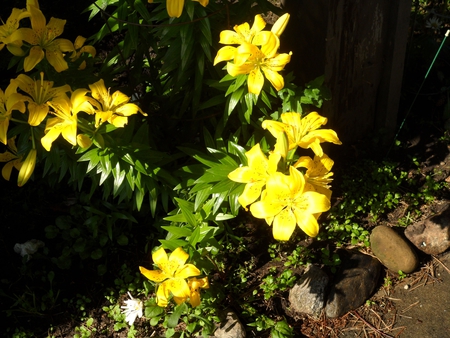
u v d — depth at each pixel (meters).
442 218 1.61
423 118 1.95
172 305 1.50
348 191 1.74
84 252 1.64
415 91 2.01
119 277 1.63
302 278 1.53
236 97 1.33
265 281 1.56
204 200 1.36
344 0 1.56
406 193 1.76
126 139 1.36
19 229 1.73
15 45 1.21
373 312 1.50
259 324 1.47
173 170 1.60
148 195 1.71
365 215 1.73
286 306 1.53
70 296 1.59
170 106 1.61
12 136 1.32
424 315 1.48
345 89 1.73
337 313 1.49
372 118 1.85
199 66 1.44
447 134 1.90
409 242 1.62
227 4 1.38
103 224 1.68
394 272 1.57
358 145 1.88
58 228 1.72
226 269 1.61
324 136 1.16
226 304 1.53
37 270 1.64
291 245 1.66
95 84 1.21
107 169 1.30
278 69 1.20
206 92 1.62
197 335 1.46
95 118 1.21
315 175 1.16
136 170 1.38
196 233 1.40
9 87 1.18
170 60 1.44
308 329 1.48
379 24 1.65
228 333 1.44
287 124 1.17
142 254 1.67
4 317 1.55
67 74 1.36
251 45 1.16
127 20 1.52
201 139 1.68
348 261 1.57
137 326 1.52
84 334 1.51
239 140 1.67
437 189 1.75
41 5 2.22
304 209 1.07
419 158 1.86
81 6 2.23
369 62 1.71
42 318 1.55
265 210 1.08
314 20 1.62
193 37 1.40
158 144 1.65
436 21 2.06
